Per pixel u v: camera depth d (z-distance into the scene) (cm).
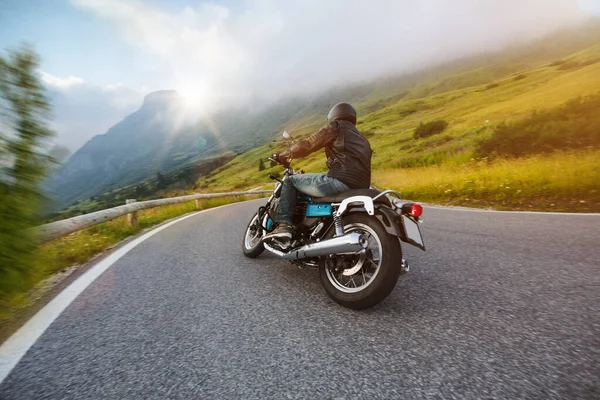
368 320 219
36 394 152
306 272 333
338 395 146
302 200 310
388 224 236
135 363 175
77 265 383
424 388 149
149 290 286
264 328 212
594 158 913
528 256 348
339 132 290
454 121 5291
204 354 183
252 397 147
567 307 227
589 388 144
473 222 566
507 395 142
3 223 184
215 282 304
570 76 6962
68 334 208
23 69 183
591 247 370
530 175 893
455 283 279
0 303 197
